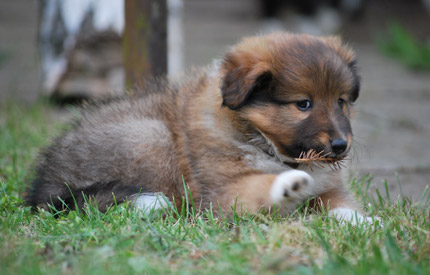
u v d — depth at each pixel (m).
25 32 15.91
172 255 3.24
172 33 9.11
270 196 3.89
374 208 4.44
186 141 4.36
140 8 5.90
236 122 4.13
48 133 6.51
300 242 3.37
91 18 8.47
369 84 11.55
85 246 3.30
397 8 16.42
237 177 4.13
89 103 5.17
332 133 3.80
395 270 2.95
